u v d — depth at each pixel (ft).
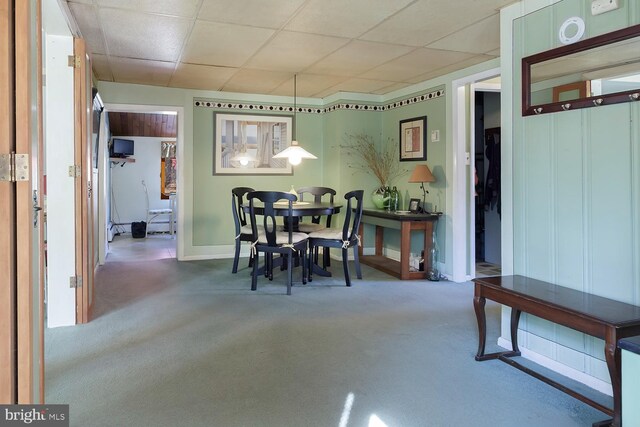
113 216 28.45
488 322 11.12
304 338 9.82
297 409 6.75
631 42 7.18
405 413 6.70
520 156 9.20
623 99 7.23
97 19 10.59
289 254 13.69
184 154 18.94
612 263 7.46
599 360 7.67
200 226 19.51
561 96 8.28
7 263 5.26
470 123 15.72
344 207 19.31
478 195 20.54
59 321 10.53
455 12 10.05
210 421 6.38
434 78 16.35
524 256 9.14
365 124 19.56
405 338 9.91
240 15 10.36
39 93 5.79
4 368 5.26
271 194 13.60
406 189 18.12
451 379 7.89
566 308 6.68
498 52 13.11
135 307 12.07
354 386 7.55
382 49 12.87
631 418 4.52
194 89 18.84
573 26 8.10
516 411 6.83
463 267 15.56
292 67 14.98
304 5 9.76
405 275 15.64
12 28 5.23
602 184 7.61
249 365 8.36
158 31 11.46
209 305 12.31
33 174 5.54
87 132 10.90
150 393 7.20
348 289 14.30
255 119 19.95
